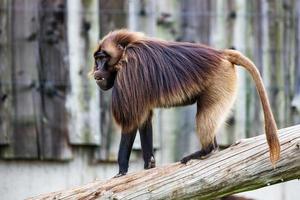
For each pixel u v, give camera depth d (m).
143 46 13.95
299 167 12.47
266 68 19.36
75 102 18.97
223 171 12.71
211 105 13.62
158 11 19.08
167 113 19.08
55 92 18.98
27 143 18.94
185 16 19.16
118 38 14.05
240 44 19.28
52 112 18.98
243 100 19.16
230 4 19.25
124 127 13.80
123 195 12.92
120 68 13.86
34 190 19.03
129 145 13.89
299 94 19.47
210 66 13.70
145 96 13.67
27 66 18.95
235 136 19.12
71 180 19.08
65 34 18.95
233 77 13.79
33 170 19.08
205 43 19.17
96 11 18.95
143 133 14.39
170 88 13.66
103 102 19.03
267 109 12.72
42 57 18.95
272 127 12.48
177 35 19.12
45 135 18.98
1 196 18.97
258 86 13.09
